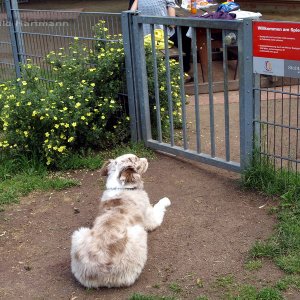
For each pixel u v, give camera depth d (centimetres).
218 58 529
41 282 222
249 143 287
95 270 203
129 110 351
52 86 366
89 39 364
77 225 268
